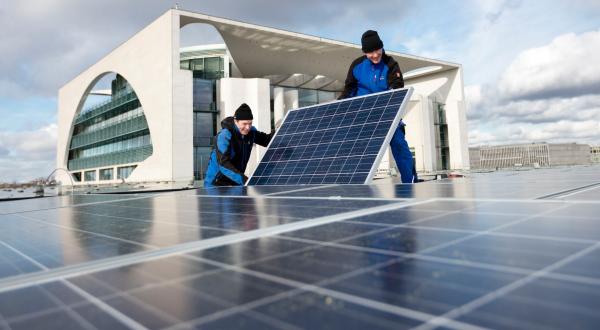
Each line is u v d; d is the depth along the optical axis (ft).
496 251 8.40
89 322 5.89
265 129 161.27
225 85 159.94
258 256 9.37
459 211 14.60
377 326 5.10
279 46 173.06
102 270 8.93
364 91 55.83
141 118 173.78
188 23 153.79
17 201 46.14
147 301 6.67
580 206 14.29
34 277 8.59
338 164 43.62
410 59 201.26
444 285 6.50
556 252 8.06
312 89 225.76
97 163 212.84
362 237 10.86
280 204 21.98
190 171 146.51
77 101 230.89
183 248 10.77
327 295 6.40
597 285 6.10
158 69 151.84
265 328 5.25
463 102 225.76
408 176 52.31
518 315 5.20
